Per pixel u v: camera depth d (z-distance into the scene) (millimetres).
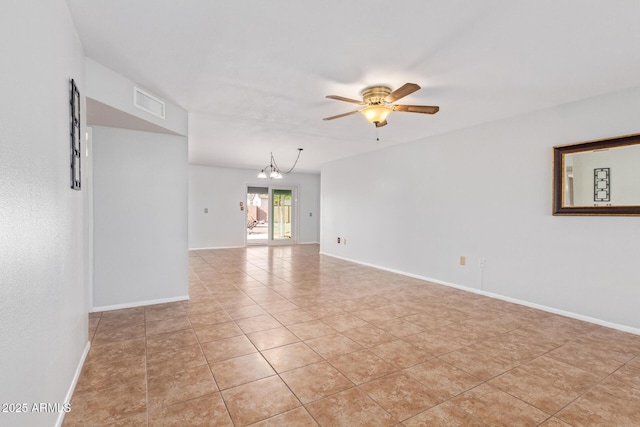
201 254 7512
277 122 4180
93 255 3350
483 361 2355
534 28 2035
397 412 1764
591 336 2832
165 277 3721
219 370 2193
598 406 1835
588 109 3217
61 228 1679
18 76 1119
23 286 1150
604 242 3109
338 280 4926
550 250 3496
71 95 1906
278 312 3412
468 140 4352
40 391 1325
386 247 5766
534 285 3631
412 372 2189
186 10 1891
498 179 3990
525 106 3488
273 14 1924
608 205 3047
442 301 3855
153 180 3625
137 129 3457
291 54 2410
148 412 1741
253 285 4582
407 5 1825
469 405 1832
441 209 4734
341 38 2184
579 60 2453
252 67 2627
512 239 3842
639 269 2896
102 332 2832
